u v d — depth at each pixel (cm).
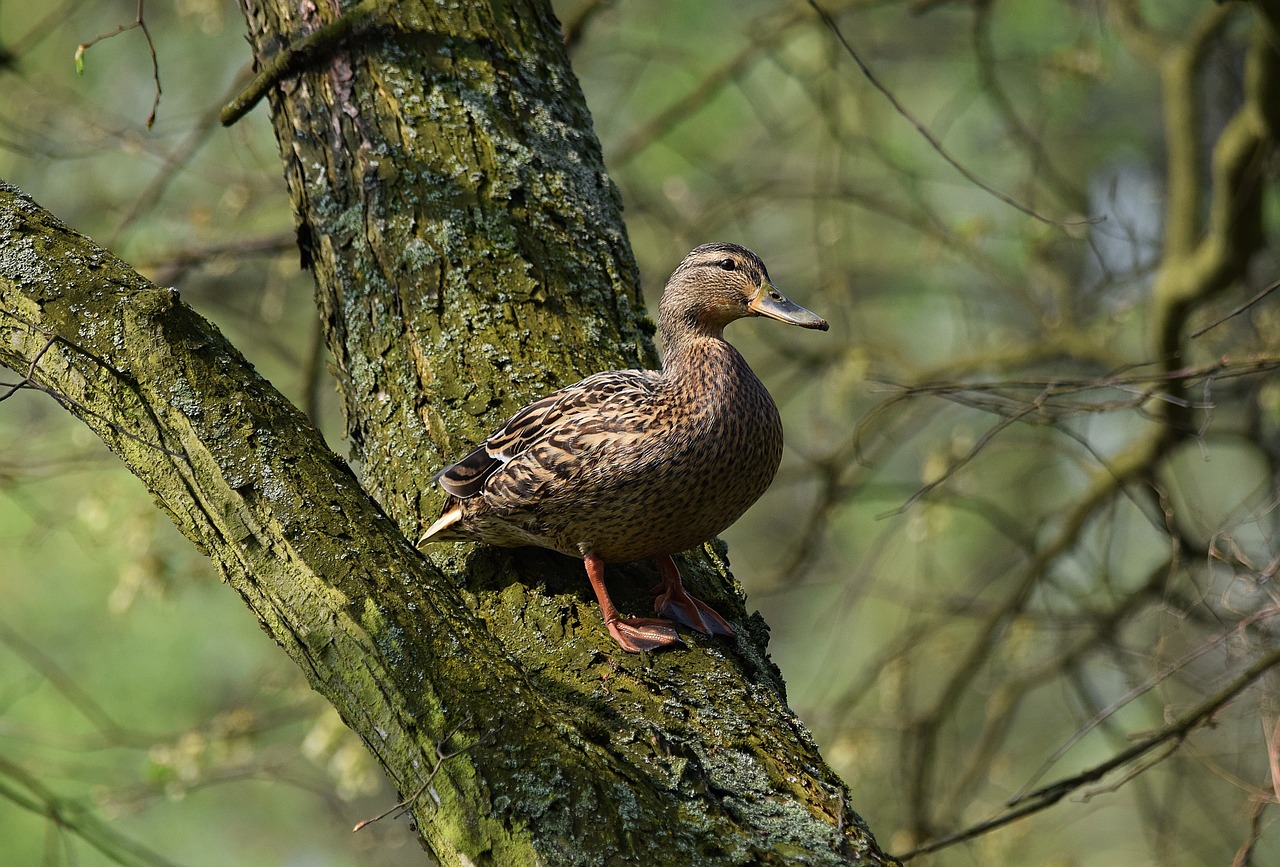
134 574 1100
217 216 1280
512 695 465
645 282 1308
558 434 589
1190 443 1173
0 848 1402
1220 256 1042
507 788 441
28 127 1259
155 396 511
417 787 455
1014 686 1169
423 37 719
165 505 520
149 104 1473
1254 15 920
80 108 1305
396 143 693
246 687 1364
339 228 692
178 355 515
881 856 478
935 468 1188
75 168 1434
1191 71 1100
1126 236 1225
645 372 630
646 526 596
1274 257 1332
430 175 686
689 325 693
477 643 481
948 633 1359
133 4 1472
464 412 639
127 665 1509
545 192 706
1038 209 1415
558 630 575
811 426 1488
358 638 471
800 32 1409
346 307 686
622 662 552
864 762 1211
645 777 465
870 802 1373
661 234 1417
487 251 677
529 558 621
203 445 505
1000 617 1170
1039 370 1412
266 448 509
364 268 682
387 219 682
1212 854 1378
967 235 1245
